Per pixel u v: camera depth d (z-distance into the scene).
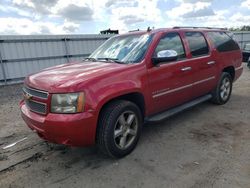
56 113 3.01
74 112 2.97
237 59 6.23
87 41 14.86
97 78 3.18
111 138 3.28
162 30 4.36
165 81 4.09
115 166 3.30
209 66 5.17
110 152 3.34
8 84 12.04
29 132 4.70
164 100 4.17
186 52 4.62
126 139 3.56
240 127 4.51
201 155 3.50
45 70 3.92
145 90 3.74
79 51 14.60
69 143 3.07
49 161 3.51
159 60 3.82
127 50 4.11
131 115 3.56
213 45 5.38
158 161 3.38
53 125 2.98
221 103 5.90
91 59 4.47
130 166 3.29
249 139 3.98
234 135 4.15
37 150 3.87
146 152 3.65
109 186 2.87
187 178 2.95
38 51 12.96
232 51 6.02
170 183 2.87
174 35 4.49
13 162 3.52
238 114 5.23
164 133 4.34
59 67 4.01
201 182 2.86
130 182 2.93
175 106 4.59
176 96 4.41
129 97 3.71
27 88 3.49
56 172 3.22
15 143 4.20
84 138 3.08
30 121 3.31
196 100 5.12
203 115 5.21
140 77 3.65
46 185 2.95
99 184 2.92
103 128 3.23
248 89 7.81
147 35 4.21
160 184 2.86
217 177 2.94
